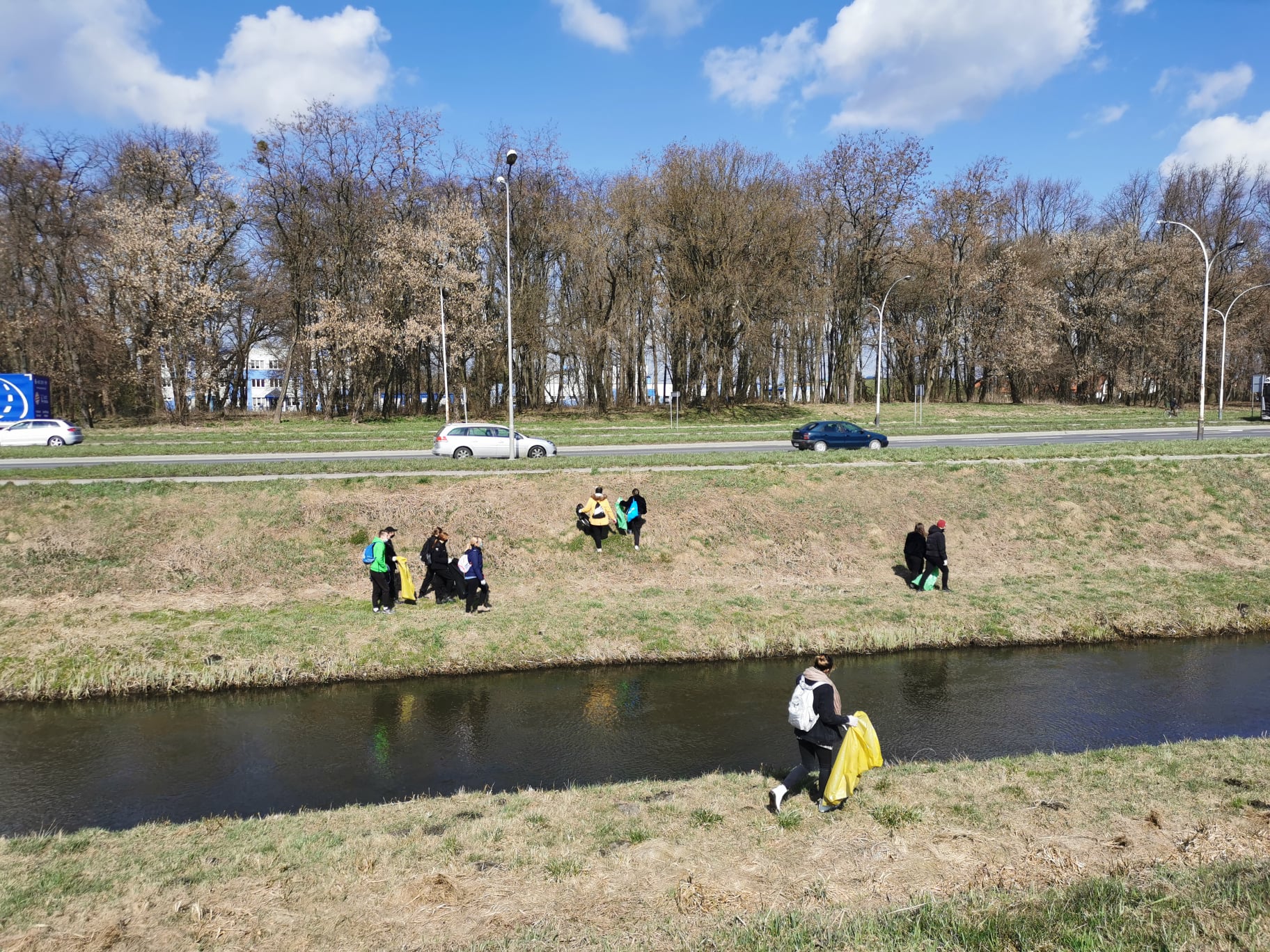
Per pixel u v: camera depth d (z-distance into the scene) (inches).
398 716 494.9
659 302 2015.3
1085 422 1809.8
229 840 308.7
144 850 299.1
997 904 221.6
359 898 251.8
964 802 313.7
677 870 264.4
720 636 621.6
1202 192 2596.0
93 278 1849.2
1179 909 206.5
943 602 694.5
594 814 318.7
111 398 1991.9
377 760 432.1
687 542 826.2
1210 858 256.8
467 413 2121.1
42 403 1562.5
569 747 445.1
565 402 2679.6
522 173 2078.0
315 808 376.2
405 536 806.5
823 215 2233.0
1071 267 2541.8
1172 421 1787.6
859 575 783.1
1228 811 298.8
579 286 2042.3
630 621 644.1
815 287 2166.6
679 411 2044.8
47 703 516.4
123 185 1914.4
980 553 833.5
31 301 1811.0
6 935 229.8
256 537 778.8
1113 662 586.6
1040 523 884.0
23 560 711.7
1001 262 2372.0
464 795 361.7
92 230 1798.7
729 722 479.5
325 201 1972.2
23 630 599.8
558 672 576.1
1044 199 3021.7
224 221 1957.4
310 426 1868.8
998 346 2349.9
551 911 239.5
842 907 232.2
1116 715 484.1
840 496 922.1
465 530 823.1
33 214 1776.6
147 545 752.3
